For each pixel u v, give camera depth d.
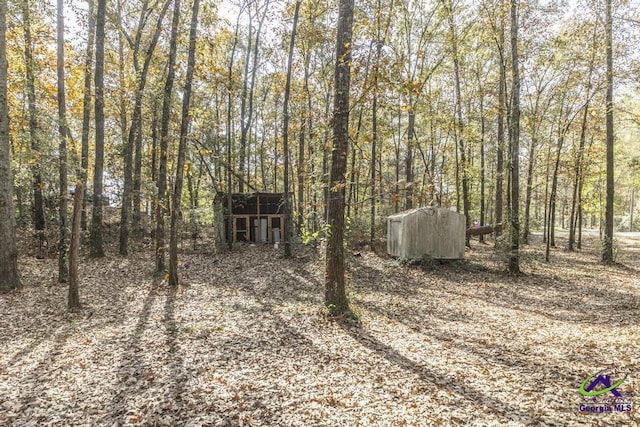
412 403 4.57
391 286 12.27
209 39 13.34
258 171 36.81
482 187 23.12
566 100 20.42
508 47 17.39
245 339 6.93
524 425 4.01
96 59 14.27
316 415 4.31
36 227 15.53
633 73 14.88
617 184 33.75
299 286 11.89
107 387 5.00
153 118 17.86
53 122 11.47
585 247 23.77
